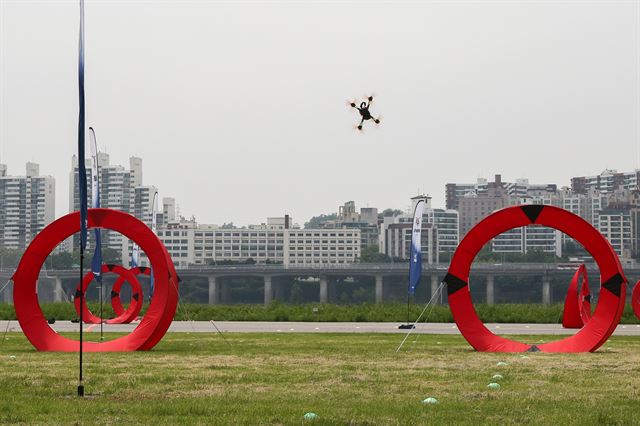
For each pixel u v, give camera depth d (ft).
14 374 84.02
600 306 114.01
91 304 267.59
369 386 75.56
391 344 131.13
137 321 221.66
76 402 65.98
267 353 110.42
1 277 446.60
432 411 62.34
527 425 57.21
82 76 84.38
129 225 115.75
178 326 195.21
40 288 525.34
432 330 178.09
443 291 570.87
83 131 83.25
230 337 150.82
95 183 171.73
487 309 230.68
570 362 97.19
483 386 75.46
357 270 543.39
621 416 60.54
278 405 64.80
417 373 85.46
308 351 114.42
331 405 64.80
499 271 510.99
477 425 57.00
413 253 188.75
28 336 115.85
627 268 545.03
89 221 115.55
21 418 59.11
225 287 597.93
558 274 505.66
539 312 224.53
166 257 115.96
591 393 71.41
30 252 116.26
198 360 99.71
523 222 114.21
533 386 75.56
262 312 237.45
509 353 110.63
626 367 91.56
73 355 106.22
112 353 110.11
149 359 100.94
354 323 214.28
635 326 194.39
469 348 120.37
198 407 63.36
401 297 610.24
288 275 558.15
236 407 63.57
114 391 72.28
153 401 66.69
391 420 58.70
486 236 115.34
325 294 546.26
